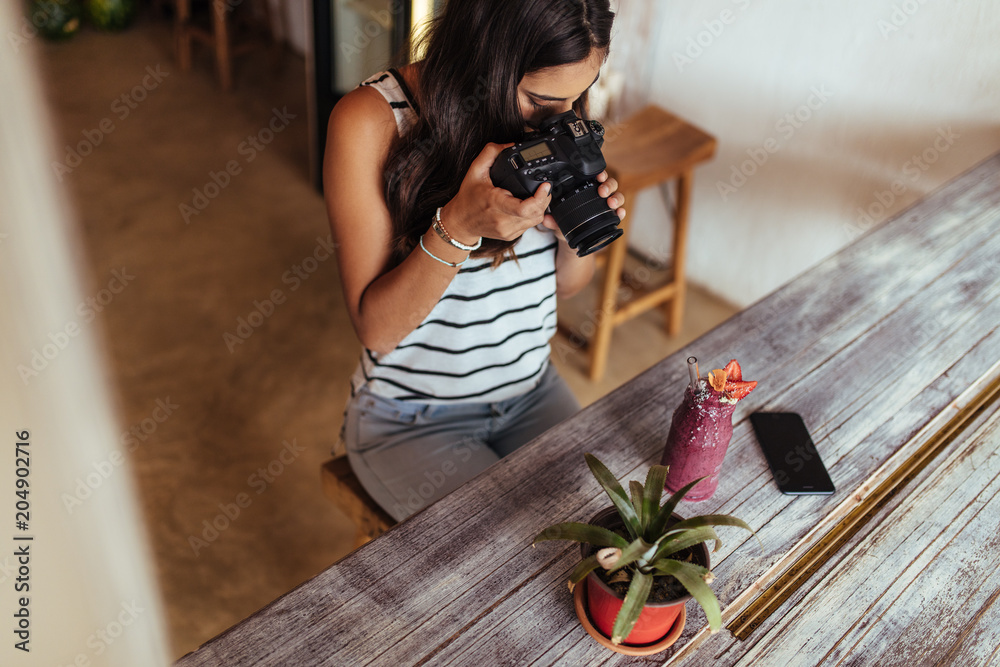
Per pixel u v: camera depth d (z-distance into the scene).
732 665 0.80
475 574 0.87
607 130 2.21
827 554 0.92
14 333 0.39
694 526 0.74
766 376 1.15
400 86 1.04
